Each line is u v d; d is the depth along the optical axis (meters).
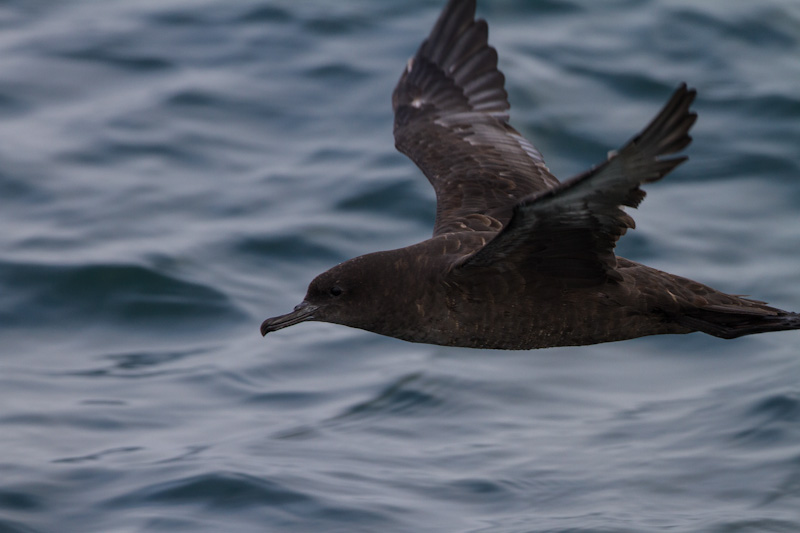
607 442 13.12
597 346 14.97
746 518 11.70
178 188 17.86
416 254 10.11
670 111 7.84
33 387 14.09
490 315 9.90
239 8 22.25
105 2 23.08
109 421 13.48
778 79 20.14
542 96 19.42
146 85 20.36
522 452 13.02
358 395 14.02
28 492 12.20
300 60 20.83
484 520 11.91
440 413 13.72
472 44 13.06
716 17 21.58
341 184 17.72
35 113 19.67
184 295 15.69
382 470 12.66
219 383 14.23
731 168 18.16
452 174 11.87
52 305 15.56
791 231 16.89
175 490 12.20
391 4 22.27
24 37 21.83
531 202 8.50
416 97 13.02
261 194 17.67
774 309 9.88
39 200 17.53
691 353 14.77
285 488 12.23
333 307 10.21
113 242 16.62
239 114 19.56
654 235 16.72
